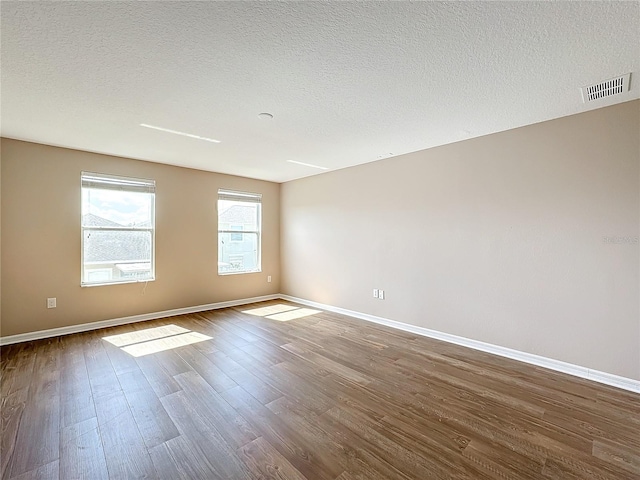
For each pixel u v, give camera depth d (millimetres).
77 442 1839
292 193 5934
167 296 4730
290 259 5984
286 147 3826
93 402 2287
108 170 4160
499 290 3258
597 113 2660
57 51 1858
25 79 2188
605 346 2639
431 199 3838
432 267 3834
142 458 1713
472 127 3129
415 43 1803
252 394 2420
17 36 1705
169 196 4730
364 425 2029
